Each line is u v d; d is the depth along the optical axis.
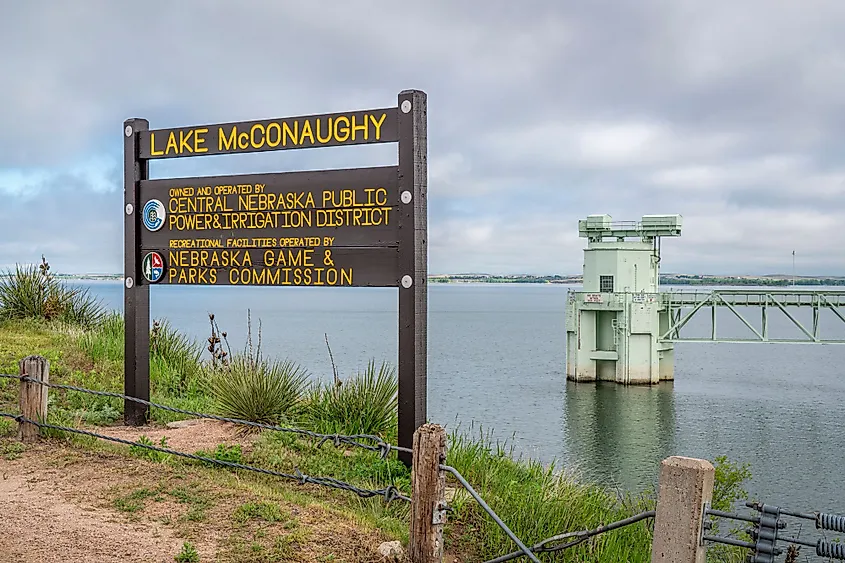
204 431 10.58
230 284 10.69
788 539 4.00
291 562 5.93
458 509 7.60
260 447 9.55
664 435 44.78
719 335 163.75
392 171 9.45
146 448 8.96
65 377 13.61
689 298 67.75
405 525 7.13
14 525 6.51
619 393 62.44
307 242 10.05
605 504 9.37
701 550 4.23
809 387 68.31
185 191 11.02
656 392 63.62
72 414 11.30
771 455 38.66
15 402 11.44
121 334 17.61
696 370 84.69
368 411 10.91
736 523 11.65
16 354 14.59
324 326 127.75
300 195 10.09
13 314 18.92
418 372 9.20
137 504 7.16
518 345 109.75
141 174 11.48
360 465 9.07
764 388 67.12
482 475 9.18
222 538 6.37
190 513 6.92
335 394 11.34
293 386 11.30
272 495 7.50
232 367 12.67
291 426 10.66
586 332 68.50
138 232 11.35
